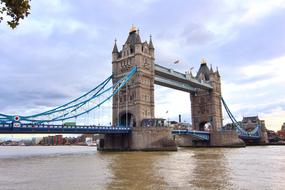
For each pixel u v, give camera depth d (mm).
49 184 25062
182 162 43781
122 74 95812
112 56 100062
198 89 135875
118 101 94875
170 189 22500
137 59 92500
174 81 114375
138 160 47781
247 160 47219
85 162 45188
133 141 82375
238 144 117188
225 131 118938
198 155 60281
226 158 51688
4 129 59875
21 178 28547
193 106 136250
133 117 90562
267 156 56844
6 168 37469
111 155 62406
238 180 26562
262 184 24609
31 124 63688
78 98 82000
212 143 120250
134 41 96188
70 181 26484
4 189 22969
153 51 98875
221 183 25031
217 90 135625
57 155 66312
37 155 67500
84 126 73000
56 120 71250
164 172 32062
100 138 94875
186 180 26547
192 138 126438
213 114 129250
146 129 81438
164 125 87125
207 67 137625
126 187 23344
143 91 92312
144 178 27797
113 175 29969
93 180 26891
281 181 26062
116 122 95438
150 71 96438
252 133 153125
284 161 45344
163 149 79625
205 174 30422
